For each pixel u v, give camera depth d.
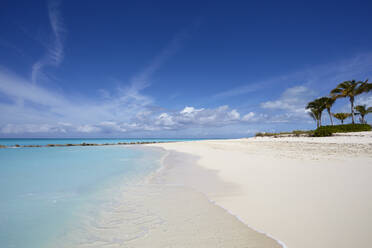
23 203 4.82
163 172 8.60
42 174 8.39
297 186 5.22
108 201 4.93
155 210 4.30
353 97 31.80
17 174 8.44
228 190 5.43
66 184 6.61
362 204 3.84
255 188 5.37
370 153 10.05
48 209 4.44
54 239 3.22
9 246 3.00
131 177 7.68
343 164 7.71
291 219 3.45
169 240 3.05
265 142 23.53
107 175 8.12
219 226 3.43
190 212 4.11
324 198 4.26
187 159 13.05
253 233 3.12
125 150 25.81
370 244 2.56
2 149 28.44
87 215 4.12
